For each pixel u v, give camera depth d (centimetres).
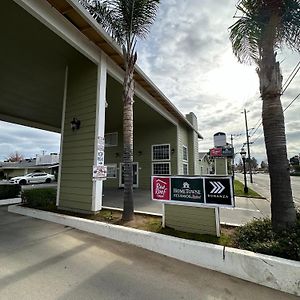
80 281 262
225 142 2438
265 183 2388
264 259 274
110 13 520
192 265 317
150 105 976
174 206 424
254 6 383
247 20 392
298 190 1648
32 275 272
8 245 374
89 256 337
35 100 988
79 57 627
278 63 377
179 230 411
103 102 601
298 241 290
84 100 623
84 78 635
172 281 272
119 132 1550
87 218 505
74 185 600
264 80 376
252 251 302
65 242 394
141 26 530
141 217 516
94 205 542
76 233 448
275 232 329
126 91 525
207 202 390
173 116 1304
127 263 317
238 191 1430
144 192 1202
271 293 253
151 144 1428
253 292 253
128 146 510
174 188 423
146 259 333
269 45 376
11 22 487
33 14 441
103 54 617
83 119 614
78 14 482
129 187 497
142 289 251
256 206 860
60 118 1280
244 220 600
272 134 360
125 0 502
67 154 636
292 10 359
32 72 727
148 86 864
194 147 1677
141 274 286
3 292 234
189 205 406
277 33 376
